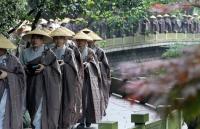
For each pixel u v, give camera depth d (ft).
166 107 8.48
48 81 37.70
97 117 46.44
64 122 40.52
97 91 46.70
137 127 33.96
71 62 41.01
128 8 85.71
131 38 125.39
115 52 119.96
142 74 8.66
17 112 33.96
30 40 38.75
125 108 58.18
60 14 48.65
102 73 51.29
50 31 44.68
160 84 8.15
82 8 49.19
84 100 45.70
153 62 8.63
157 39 135.85
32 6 46.65
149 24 132.87
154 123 35.70
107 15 82.64
